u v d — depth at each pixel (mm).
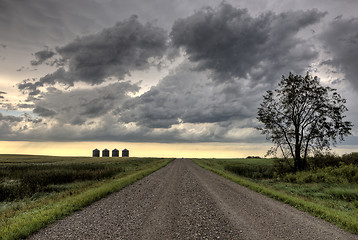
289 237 5324
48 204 9055
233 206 8617
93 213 7418
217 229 5871
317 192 14211
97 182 17250
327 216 7176
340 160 25703
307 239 5207
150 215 7211
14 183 15344
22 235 5219
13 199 12188
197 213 7512
